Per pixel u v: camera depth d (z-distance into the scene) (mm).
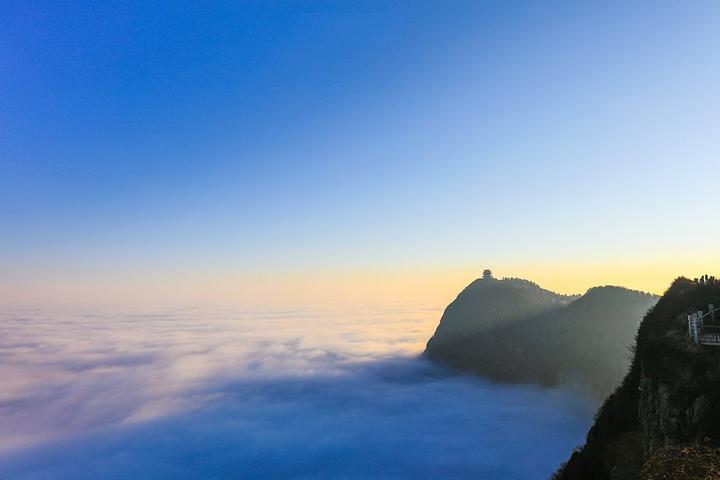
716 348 23469
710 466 15484
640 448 26844
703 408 20438
